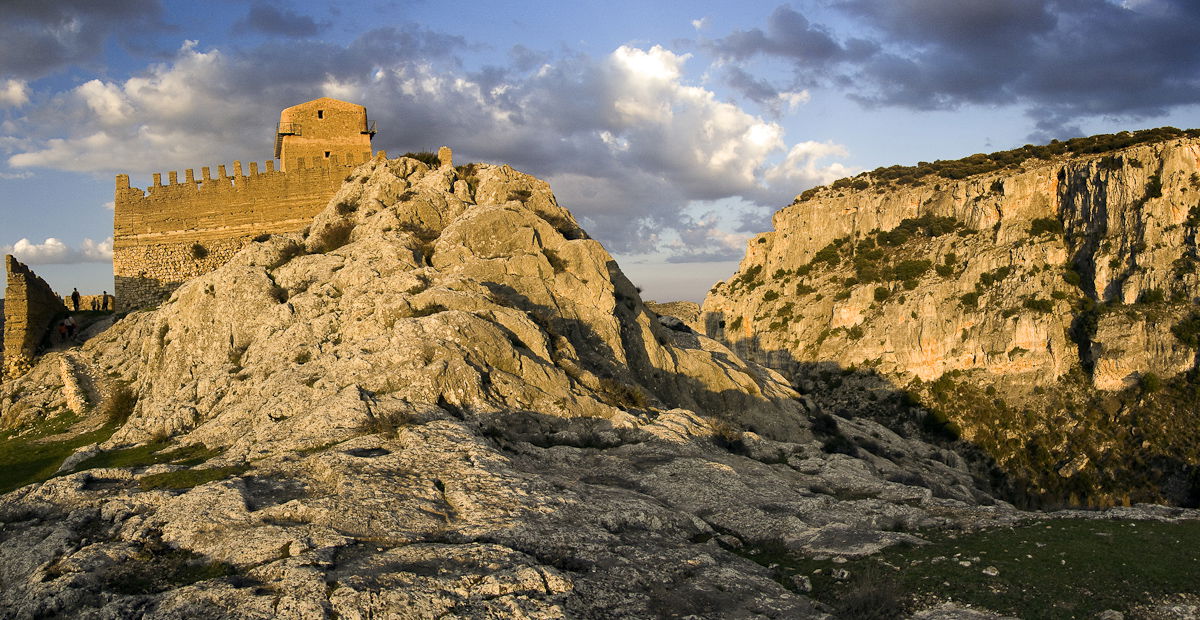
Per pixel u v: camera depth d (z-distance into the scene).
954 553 17.17
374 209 45.41
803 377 141.25
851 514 20.34
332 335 32.84
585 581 14.56
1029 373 115.69
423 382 25.61
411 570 14.13
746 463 26.00
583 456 24.05
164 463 23.48
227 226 56.34
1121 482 95.38
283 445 21.89
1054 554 16.80
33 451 34.59
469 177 49.75
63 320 54.31
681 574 15.78
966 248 137.25
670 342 47.06
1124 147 139.88
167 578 14.51
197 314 38.19
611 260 47.91
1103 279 117.25
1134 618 13.97
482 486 18.12
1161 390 101.50
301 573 13.70
